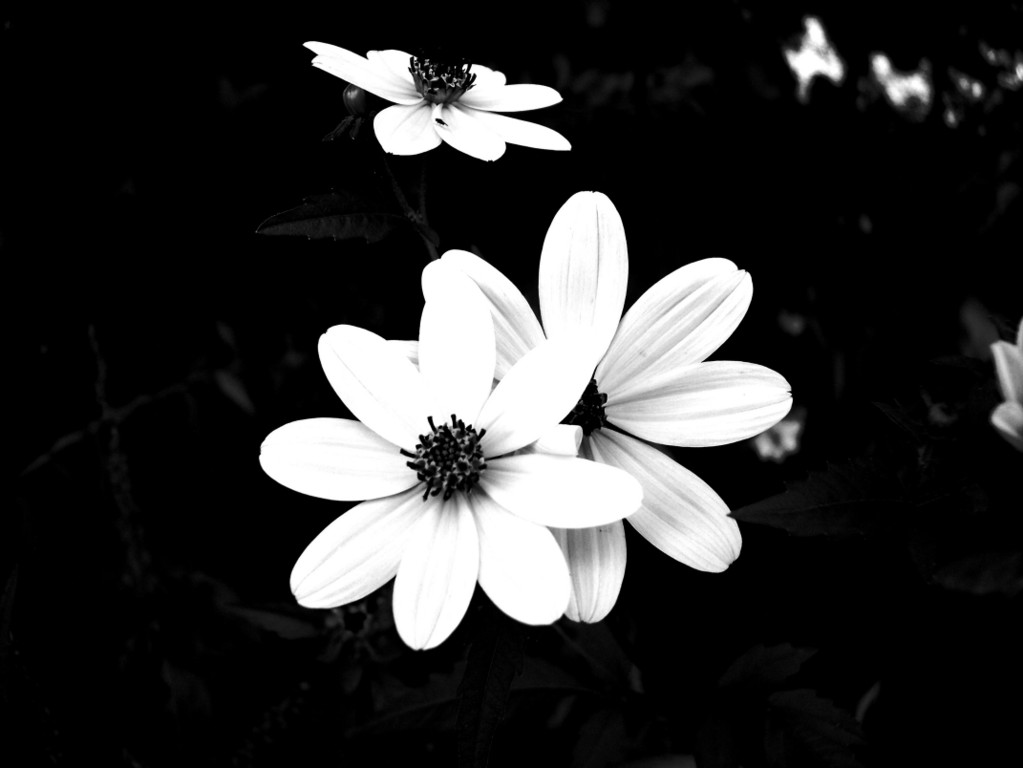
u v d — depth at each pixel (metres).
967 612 0.35
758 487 0.35
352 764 0.36
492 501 0.26
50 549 0.39
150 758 0.38
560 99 0.32
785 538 0.36
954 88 0.45
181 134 0.40
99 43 0.38
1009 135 0.44
